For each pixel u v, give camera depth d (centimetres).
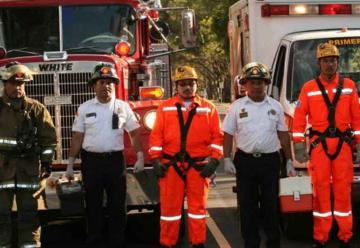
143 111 952
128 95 1045
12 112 884
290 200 915
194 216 870
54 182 909
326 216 909
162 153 875
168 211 876
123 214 909
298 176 919
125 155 949
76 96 976
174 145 867
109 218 912
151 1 1140
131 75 1077
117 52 1053
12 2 1079
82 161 905
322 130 900
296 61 1058
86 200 904
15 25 1083
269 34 1154
